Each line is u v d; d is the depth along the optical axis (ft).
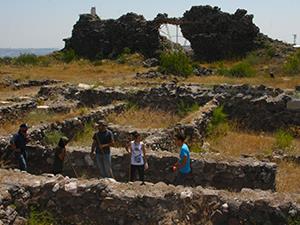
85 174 39.91
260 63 158.51
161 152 40.42
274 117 67.21
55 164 38.91
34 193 28.45
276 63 154.10
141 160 36.45
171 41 191.21
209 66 157.38
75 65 172.76
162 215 27.12
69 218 28.09
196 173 38.58
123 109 71.26
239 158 40.06
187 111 70.08
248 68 121.49
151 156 39.42
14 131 49.19
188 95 73.56
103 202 27.76
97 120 60.90
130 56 176.86
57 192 28.37
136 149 36.42
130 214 27.40
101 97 78.48
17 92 93.04
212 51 182.39
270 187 37.96
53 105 68.85
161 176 39.22
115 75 129.08
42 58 191.52
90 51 197.16
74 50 200.54
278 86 92.99
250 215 27.25
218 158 39.52
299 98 68.08
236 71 120.37
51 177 30.14
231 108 69.67
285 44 185.37
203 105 69.15
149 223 27.07
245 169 38.19
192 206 27.61
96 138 37.63
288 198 27.78
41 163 42.04
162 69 120.98
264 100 67.92
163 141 46.91
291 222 26.53
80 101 76.79
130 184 29.22
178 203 27.58
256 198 27.63
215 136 58.13
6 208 26.66
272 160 47.11
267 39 184.96
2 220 25.86
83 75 133.08
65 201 28.32
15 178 29.43
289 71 125.49
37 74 135.85
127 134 50.60
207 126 58.90
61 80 113.80
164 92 75.87
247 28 180.04
